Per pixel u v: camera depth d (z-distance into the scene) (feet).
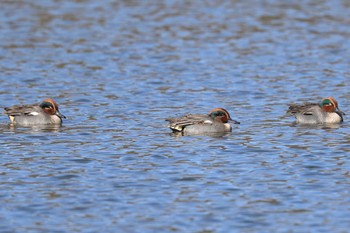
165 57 128.06
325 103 90.94
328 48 133.18
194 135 85.10
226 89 108.37
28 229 58.75
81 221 60.18
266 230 58.44
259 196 65.05
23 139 83.61
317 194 65.36
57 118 91.04
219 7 166.91
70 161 75.00
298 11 162.30
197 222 59.93
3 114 96.37
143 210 62.23
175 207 62.80
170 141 82.38
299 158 75.46
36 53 130.21
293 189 66.64
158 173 71.15
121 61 125.59
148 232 58.29
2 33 144.56
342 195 65.05
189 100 102.63
